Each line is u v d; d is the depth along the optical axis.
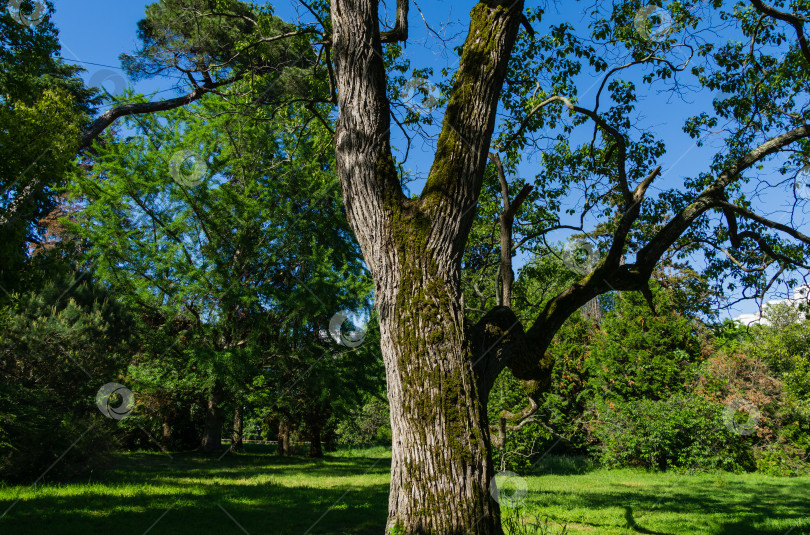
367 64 4.01
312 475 15.48
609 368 19.52
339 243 19.88
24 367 11.73
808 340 19.70
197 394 18.91
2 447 10.09
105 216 16.62
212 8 11.38
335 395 19.14
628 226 4.79
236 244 17.92
